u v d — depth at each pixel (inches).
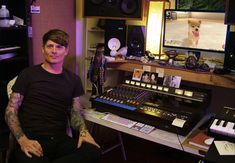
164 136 65.1
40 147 67.5
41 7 102.3
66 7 112.7
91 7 103.3
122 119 73.3
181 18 89.4
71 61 119.6
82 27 116.5
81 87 79.7
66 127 78.6
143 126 69.6
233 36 78.4
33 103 72.3
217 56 91.0
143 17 97.7
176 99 78.5
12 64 94.1
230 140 58.6
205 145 59.6
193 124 69.1
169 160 102.6
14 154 69.4
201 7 92.5
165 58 96.0
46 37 72.3
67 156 66.6
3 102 86.9
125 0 96.5
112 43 101.4
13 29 85.4
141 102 76.4
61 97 74.0
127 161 101.0
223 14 81.4
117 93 81.6
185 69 83.8
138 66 91.8
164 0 91.4
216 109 95.7
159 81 86.7
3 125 87.6
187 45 90.4
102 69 88.1
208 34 85.4
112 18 99.9
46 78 72.7
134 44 99.6
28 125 71.7
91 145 70.5
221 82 78.7
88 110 79.7
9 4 89.5
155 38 95.7
